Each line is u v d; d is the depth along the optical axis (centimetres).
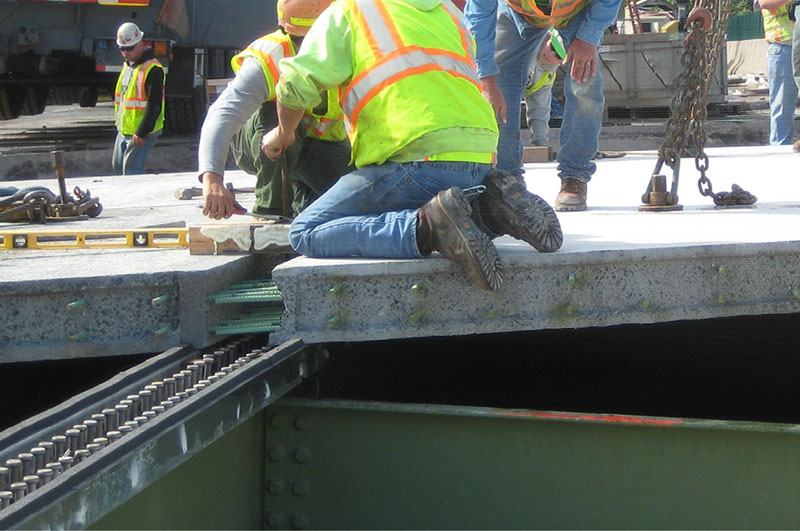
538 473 302
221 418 256
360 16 316
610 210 457
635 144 1268
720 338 425
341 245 319
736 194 445
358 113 322
